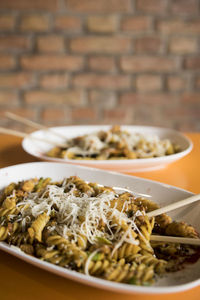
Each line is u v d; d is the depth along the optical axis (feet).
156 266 1.48
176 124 5.56
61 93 5.37
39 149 3.11
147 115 5.51
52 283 1.44
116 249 1.53
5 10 5.08
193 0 5.14
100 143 3.08
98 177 2.23
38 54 5.23
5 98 5.36
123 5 5.11
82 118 5.48
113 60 5.29
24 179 2.28
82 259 1.43
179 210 1.89
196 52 5.30
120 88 5.39
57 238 1.55
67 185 2.02
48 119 5.46
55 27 5.16
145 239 1.61
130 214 1.77
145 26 5.19
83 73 5.32
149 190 2.07
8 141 3.32
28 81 5.32
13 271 1.51
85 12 5.13
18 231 1.70
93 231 1.63
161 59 5.30
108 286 1.24
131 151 2.98
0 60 5.22
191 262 1.54
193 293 1.39
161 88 5.41
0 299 1.35
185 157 3.01
